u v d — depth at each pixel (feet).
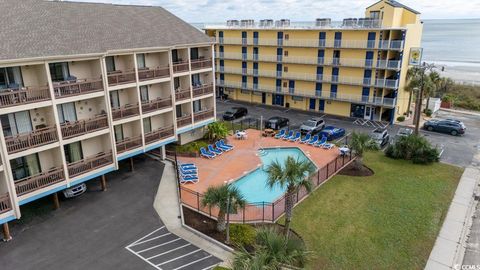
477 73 321.52
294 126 156.04
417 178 101.14
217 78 213.25
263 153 123.65
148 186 95.20
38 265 63.87
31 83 78.64
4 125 74.84
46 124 80.89
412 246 69.92
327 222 77.71
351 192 92.12
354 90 165.58
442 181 99.40
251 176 106.01
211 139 132.26
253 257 48.75
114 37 95.40
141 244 70.28
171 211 82.74
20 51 70.85
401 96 163.43
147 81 101.45
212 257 66.33
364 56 158.71
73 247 69.10
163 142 109.40
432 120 153.38
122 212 81.97
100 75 87.51
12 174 75.00
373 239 71.67
